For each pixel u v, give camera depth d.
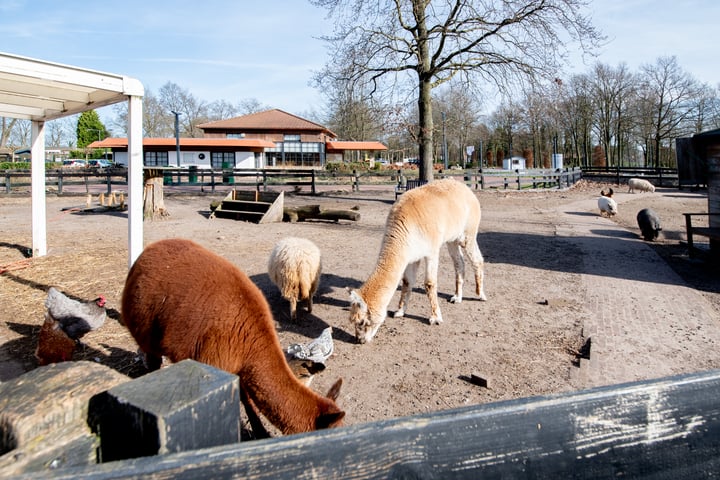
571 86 48.28
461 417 0.97
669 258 9.58
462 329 5.45
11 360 4.19
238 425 1.09
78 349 4.45
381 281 4.84
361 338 4.84
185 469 0.78
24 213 14.73
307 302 5.83
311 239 10.86
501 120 60.06
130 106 5.28
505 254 9.81
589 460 1.05
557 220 15.16
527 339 5.17
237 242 10.19
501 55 17.16
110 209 15.52
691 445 1.14
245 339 2.50
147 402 0.96
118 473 0.75
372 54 17.72
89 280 6.83
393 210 5.27
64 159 57.25
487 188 26.66
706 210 17.08
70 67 4.80
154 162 41.09
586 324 5.64
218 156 42.09
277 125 49.44
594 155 55.81
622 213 16.81
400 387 4.02
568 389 3.99
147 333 2.86
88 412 1.07
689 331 5.40
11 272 7.18
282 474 0.85
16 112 7.54
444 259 9.48
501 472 0.99
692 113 45.91
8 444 0.99
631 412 1.08
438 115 44.16
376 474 0.91
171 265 2.88
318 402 2.37
